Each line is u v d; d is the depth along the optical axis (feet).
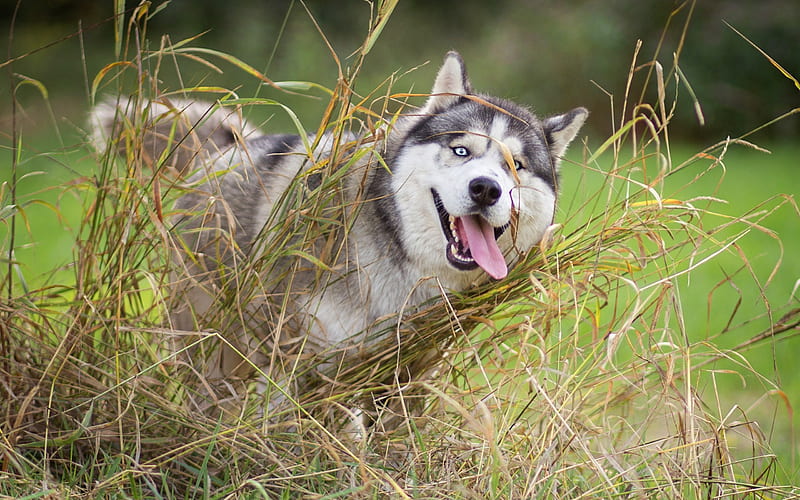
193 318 21.43
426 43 124.77
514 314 21.47
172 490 18.57
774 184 81.41
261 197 23.93
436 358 21.45
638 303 19.19
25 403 18.07
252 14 124.26
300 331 21.86
